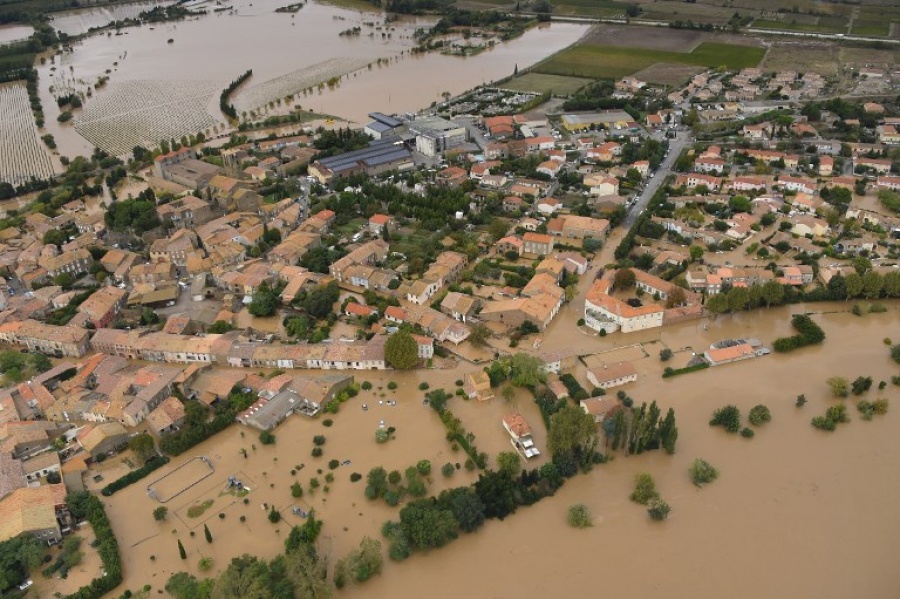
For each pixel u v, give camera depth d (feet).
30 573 558.97
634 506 603.26
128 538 588.09
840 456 647.56
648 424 642.22
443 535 561.02
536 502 612.29
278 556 548.72
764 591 527.81
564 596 528.22
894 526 576.61
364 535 582.76
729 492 613.93
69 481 640.99
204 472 655.76
